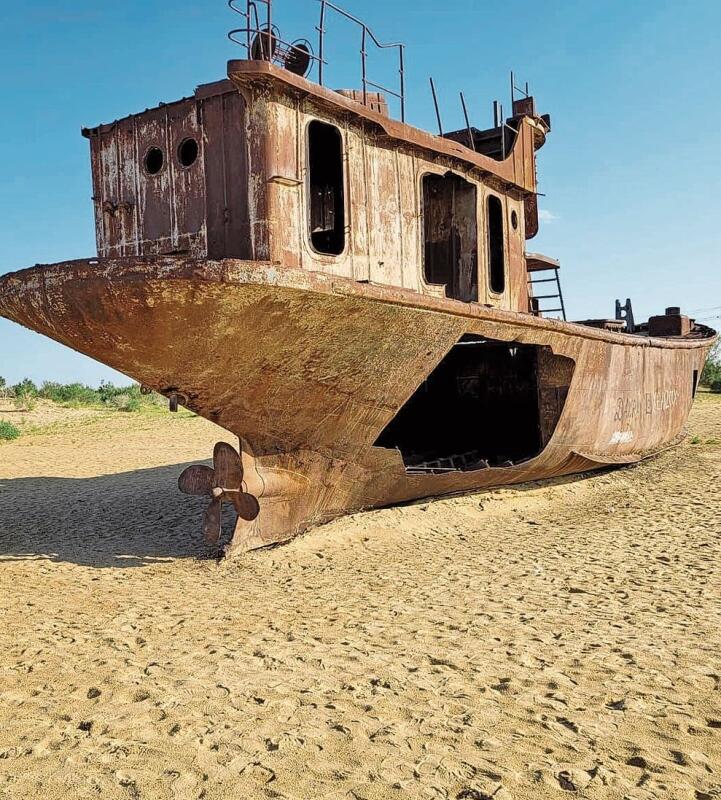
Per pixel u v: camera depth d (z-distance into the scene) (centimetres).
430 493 988
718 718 387
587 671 450
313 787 319
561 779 326
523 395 1284
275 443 774
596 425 1152
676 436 1653
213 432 2330
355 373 747
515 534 896
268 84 639
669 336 1747
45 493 1299
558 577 682
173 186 717
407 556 778
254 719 385
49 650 496
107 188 770
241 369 678
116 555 807
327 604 604
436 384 1357
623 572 694
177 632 536
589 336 1048
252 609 593
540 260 1262
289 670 457
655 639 506
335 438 805
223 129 682
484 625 542
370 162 746
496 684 433
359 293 667
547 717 389
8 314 671
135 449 1975
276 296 617
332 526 853
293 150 663
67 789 317
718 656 472
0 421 2317
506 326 873
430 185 959
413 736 367
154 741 360
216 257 684
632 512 1009
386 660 473
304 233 672
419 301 729
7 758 345
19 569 741
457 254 923
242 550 772
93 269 588
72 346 664
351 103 705
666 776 329
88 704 407
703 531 867
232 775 329
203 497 1184
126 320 608
